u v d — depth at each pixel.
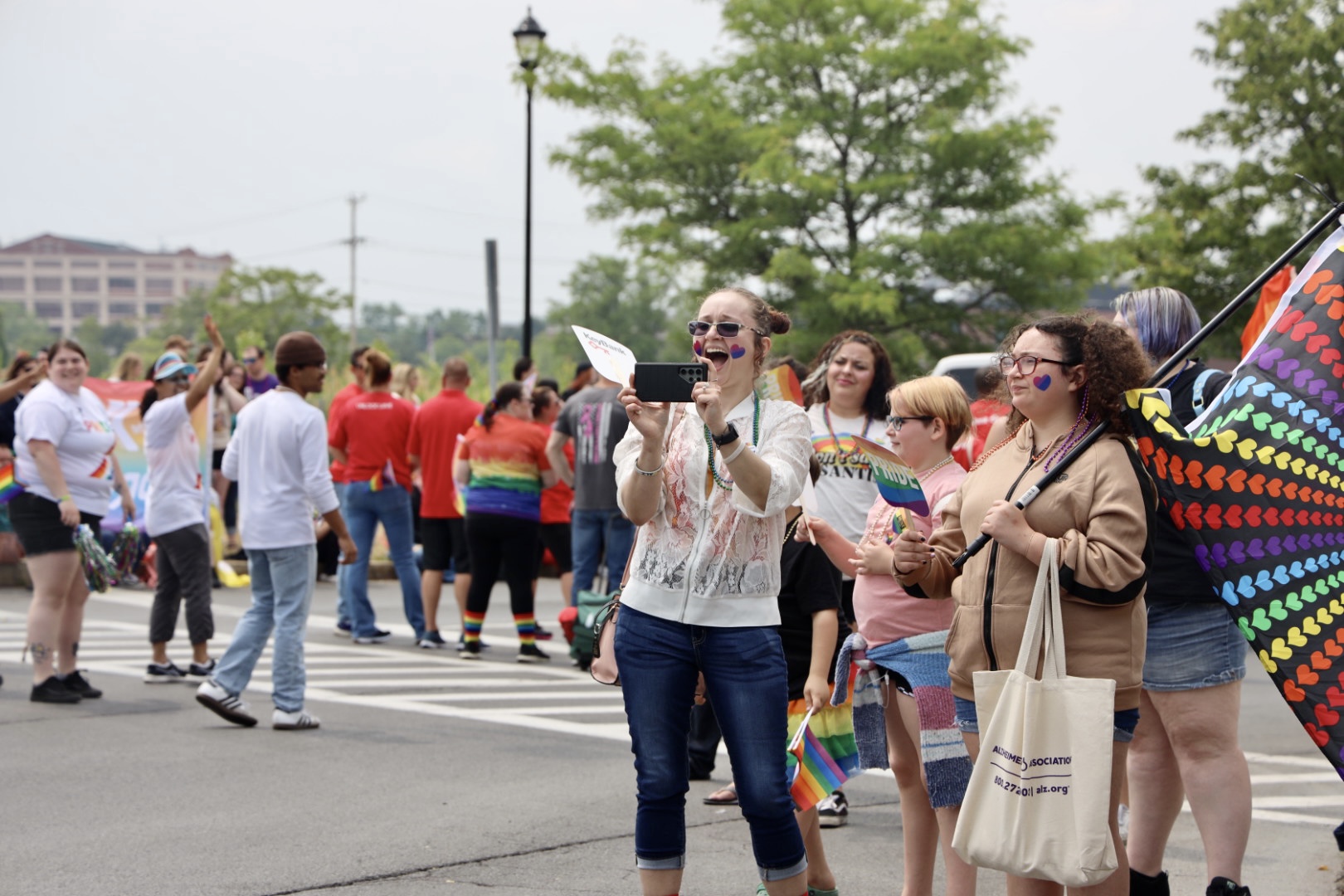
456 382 14.22
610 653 5.09
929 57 33.09
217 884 6.09
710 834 7.26
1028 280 33.19
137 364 20.55
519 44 26.09
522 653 13.36
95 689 10.97
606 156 35.06
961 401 5.79
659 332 133.62
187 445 11.52
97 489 10.70
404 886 6.14
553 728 9.96
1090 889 4.57
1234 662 5.48
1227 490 5.03
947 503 5.06
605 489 13.20
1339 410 5.15
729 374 4.93
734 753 4.79
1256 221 30.95
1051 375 4.59
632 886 6.19
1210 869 5.43
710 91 35.25
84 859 6.46
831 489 7.08
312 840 6.87
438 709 10.68
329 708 10.62
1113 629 4.44
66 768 8.34
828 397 7.37
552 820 7.34
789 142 33.09
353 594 14.55
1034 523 4.49
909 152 33.50
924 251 32.41
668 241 34.72
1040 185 33.66
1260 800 8.31
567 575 15.05
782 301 33.75
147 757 8.69
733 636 4.79
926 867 5.68
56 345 10.55
